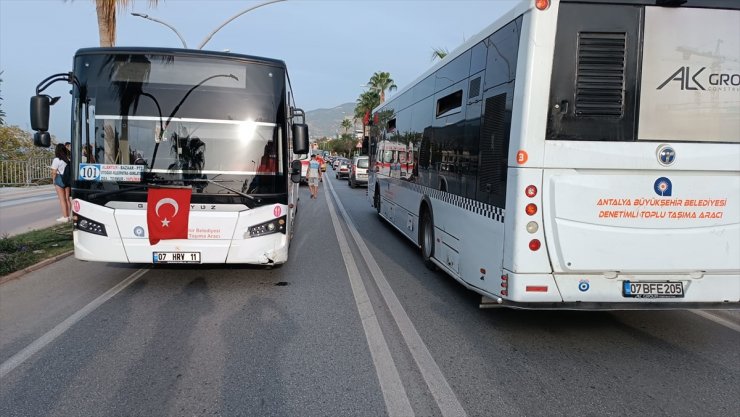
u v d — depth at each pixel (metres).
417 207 8.91
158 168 6.18
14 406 3.55
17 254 8.08
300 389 3.88
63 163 12.20
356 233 12.13
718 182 4.55
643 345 4.98
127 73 6.23
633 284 4.63
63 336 4.92
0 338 4.86
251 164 6.33
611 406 3.70
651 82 4.45
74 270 7.62
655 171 4.51
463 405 3.68
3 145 29.11
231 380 4.01
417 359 4.52
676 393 3.92
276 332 5.13
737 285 4.69
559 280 4.59
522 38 4.56
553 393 3.89
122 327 5.20
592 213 4.52
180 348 4.66
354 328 5.30
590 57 4.45
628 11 4.44
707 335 5.30
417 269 8.26
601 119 4.48
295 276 7.58
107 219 6.10
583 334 5.28
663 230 4.57
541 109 4.46
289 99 7.44
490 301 5.29
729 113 4.51
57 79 6.10
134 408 3.55
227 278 7.35
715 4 4.45
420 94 8.87
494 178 5.05
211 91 6.30
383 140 13.38
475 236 5.56
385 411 3.56
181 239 6.18
